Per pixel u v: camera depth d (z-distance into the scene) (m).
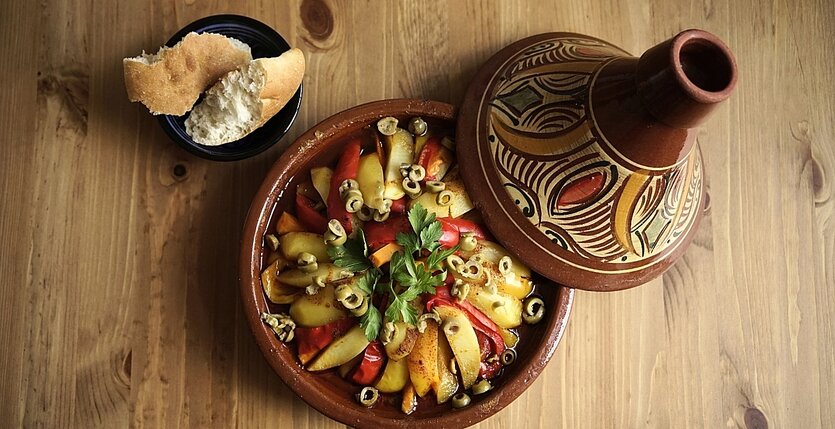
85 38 1.18
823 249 1.34
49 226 1.15
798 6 1.35
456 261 1.05
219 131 1.08
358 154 1.09
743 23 1.34
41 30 1.17
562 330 1.08
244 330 1.17
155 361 1.16
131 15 1.18
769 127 1.33
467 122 1.07
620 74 0.95
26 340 1.14
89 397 1.14
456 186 1.07
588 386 1.24
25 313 1.14
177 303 1.17
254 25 1.13
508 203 1.03
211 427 1.16
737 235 1.31
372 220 1.07
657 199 1.01
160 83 1.03
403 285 1.02
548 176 1.01
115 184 1.17
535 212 1.02
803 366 1.31
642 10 1.30
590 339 1.25
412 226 1.02
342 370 1.08
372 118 1.09
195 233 1.17
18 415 1.13
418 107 1.09
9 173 1.16
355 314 1.03
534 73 1.05
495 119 1.05
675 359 1.27
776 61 1.34
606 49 1.08
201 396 1.16
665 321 1.27
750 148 1.32
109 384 1.15
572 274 1.04
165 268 1.17
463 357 1.06
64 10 1.17
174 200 1.17
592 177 0.99
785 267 1.32
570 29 1.28
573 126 0.99
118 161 1.17
